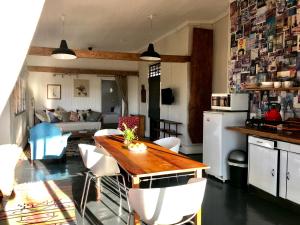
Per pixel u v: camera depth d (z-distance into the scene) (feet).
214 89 21.26
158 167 7.75
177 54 22.86
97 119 32.50
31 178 14.66
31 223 9.27
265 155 11.59
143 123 31.09
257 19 14.28
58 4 16.63
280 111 12.87
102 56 19.74
